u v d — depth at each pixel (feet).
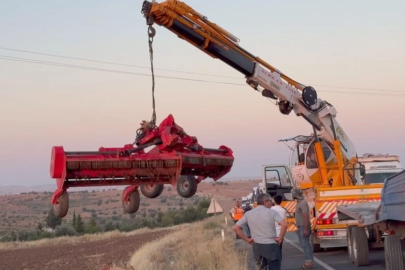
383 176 85.76
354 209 51.96
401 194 36.88
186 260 56.03
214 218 179.11
